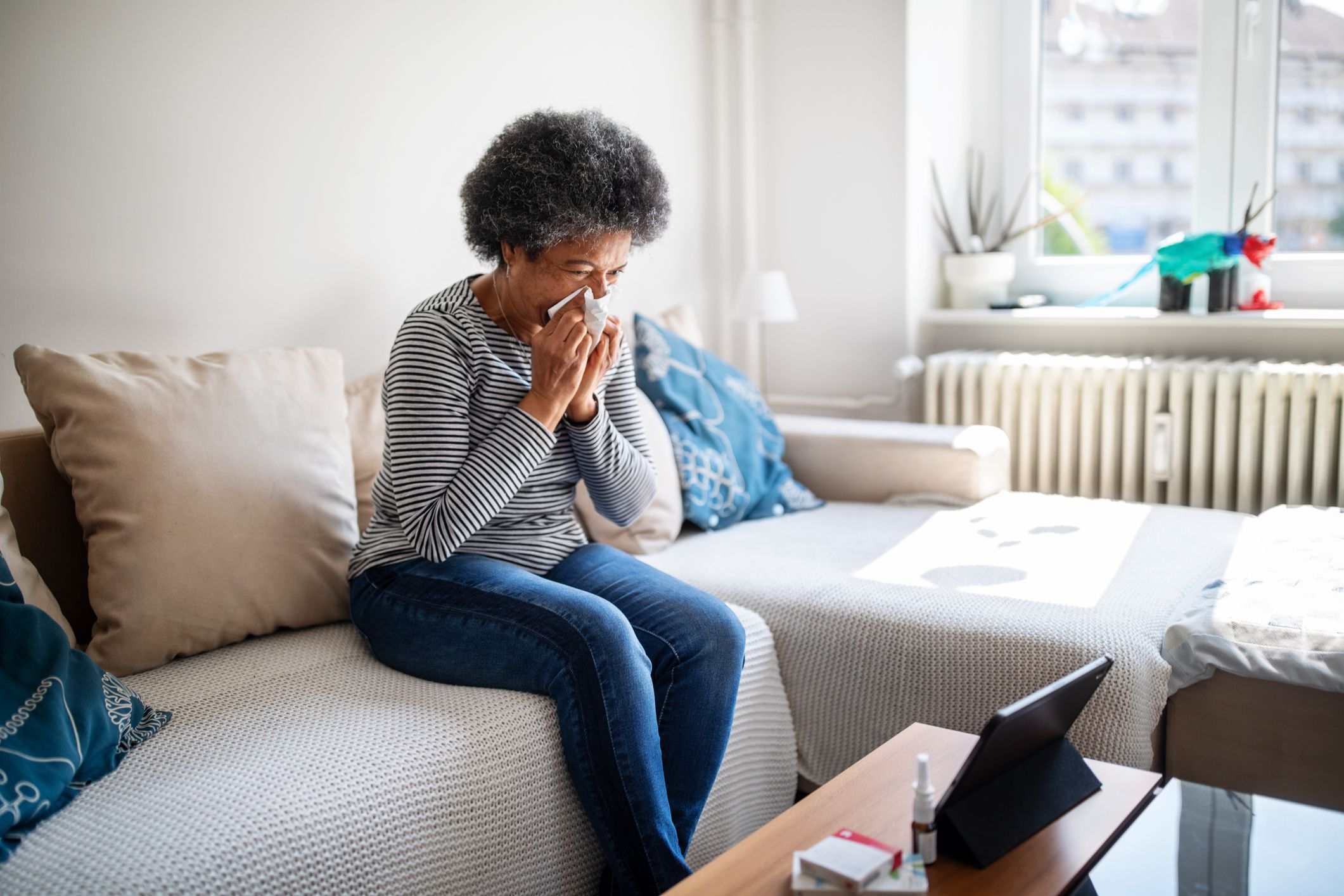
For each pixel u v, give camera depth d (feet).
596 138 4.58
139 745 4.11
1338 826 3.38
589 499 6.79
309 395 5.57
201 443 5.03
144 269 6.01
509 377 4.86
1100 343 9.10
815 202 9.79
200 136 6.17
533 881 4.31
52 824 3.55
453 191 7.56
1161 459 8.16
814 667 5.67
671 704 4.64
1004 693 5.10
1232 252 8.27
